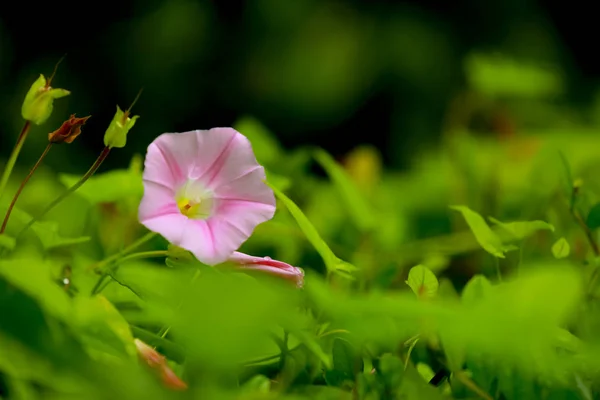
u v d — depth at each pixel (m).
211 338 0.66
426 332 0.71
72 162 2.53
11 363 0.66
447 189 1.05
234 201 0.73
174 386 0.68
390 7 2.77
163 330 0.73
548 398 0.71
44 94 0.72
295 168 1.00
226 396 0.67
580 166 1.01
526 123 1.52
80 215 0.91
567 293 0.66
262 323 0.66
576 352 0.71
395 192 1.14
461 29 2.78
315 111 2.76
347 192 0.92
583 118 1.74
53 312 0.66
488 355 0.71
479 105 1.27
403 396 0.69
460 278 0.90
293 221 0.92
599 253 0.79
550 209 0.86
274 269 0.72
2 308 0.66
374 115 2.76
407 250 0.89
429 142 2.70
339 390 0.70
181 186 0.72
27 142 2.47
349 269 0.74
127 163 2.74
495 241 0.77
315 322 0.73
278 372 0.74
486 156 1.13
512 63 1.20
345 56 2.72
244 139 0.73
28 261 0.66
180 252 0.72
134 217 0.86
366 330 0.69
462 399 0.71
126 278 0.77
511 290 0.67
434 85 2.74
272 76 2.76
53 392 0.68
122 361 0.68
